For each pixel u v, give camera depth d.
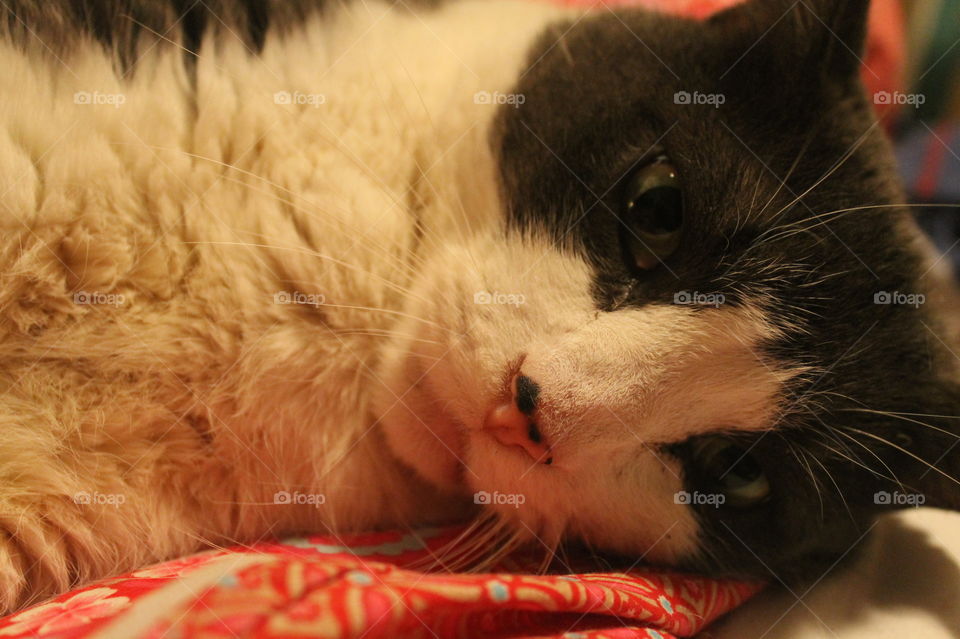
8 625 0.17
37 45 0.20
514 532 0.21
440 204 0.22
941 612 0.21
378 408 0.21
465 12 0.24
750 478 0.22
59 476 0.19
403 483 0.22
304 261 0.21
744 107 0.21
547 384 0.20
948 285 0.24
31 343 0.20
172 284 0.20
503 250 0.21
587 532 0.22
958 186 0.26
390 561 0.20
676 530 0.22
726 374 0.21
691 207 0.21
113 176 0.20
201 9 0.21
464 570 0.21
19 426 0.19
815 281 0.21
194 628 0.15
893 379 0.21
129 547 0.20
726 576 0.22
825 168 0.21
